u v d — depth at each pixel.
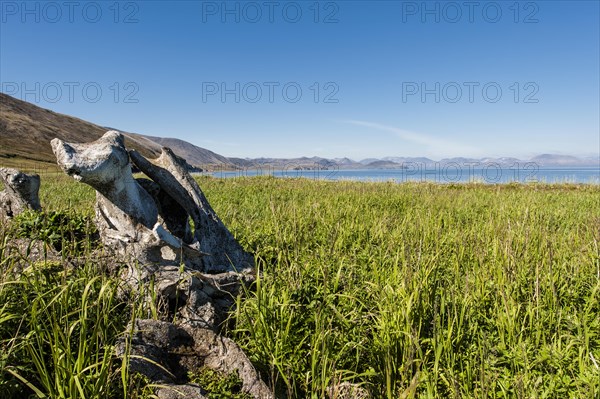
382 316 4.32
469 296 4.82
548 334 4.40
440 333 4.00
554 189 26.73
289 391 3.53
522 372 3.62
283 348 4.11
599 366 3.58
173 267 5.18
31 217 6.09
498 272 5.52
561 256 6.34
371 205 14.52
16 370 3.19
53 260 5.14
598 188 26.28
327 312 4.52
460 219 10.91
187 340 4.04
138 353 3.56
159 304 4.68
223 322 4.77
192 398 3.26
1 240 4.54
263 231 8.70
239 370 3.72
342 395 3.70
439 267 6.16
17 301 3.94
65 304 3.71
